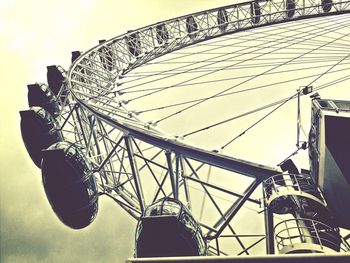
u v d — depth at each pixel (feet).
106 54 126.52
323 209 51.44
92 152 79.10
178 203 50.60
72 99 92.12
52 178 64.90
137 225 49.32
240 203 51.96
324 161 48.85
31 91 103.55
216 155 53.42
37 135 89.04
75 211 67.26
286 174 49.80
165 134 63.57
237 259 26.84
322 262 25.34
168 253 44.78
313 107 53.47
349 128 46.29
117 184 74.95
